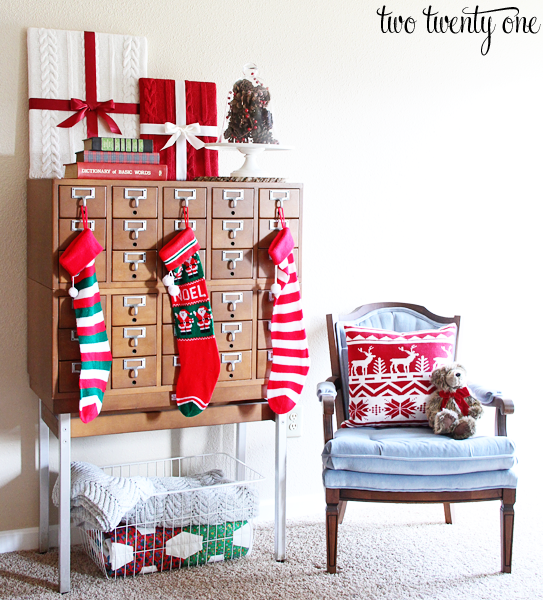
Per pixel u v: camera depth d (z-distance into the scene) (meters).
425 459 2.34
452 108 3.11
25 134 2.54
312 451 3.04
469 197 3.18
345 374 2.83
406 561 2.55
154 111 2.63
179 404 2.34
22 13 2.49
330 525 2.41
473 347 3.27
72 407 2.23
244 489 2.57
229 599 2.26
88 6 2.57
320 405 3.04
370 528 2.84
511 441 2.41
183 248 2.27
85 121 2.57
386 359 2.68
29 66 2.48
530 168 3.26
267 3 2.79
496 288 3.27
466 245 3.20
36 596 2.27
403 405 2.66
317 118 2.92
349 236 3.02
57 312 2.19
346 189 2.99
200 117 2.69
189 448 2.84
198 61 2.73
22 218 2.56
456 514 3.00
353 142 2.98
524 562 2.55
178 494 2.49
